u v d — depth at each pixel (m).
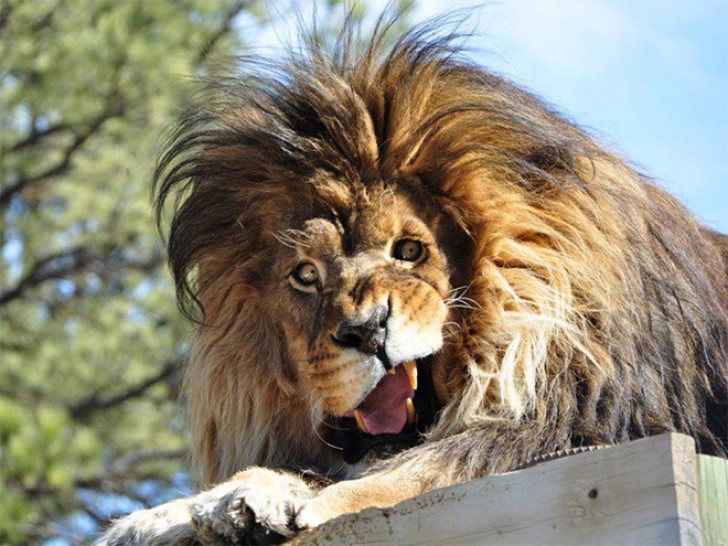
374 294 10.38
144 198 31.88
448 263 10.95
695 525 6.98
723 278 12.70
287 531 8.45
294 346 11.11
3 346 33.34
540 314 10.80
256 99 11.62
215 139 11.70
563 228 11.13
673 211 12.35
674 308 11.29
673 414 10.96
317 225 10.84
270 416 11.64
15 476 26.95
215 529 8.56
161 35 30.98
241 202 11.55
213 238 11.80
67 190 32.88
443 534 7.82
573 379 10.62
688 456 7.07
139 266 33.66
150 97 31.02
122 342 32.50
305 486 9.75
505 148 11.30
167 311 32.38
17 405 29.66
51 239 33.94
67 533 29.31
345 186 10.91
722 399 11.80
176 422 32.38
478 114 11.23
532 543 7.47
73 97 31.44
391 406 10.60
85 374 32.31
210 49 29.70
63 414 28.17
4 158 32.59
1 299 33.69
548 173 11.28
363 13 12.52
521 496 7.59
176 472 31.75
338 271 10.62
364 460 10.84
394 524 8.04
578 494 7.36
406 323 10.35
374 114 11.23
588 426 10.45
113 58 30.81
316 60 11.74
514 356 10.62
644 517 7.07
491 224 11.05
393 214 10.82
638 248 11.25
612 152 12.02
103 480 31.22
